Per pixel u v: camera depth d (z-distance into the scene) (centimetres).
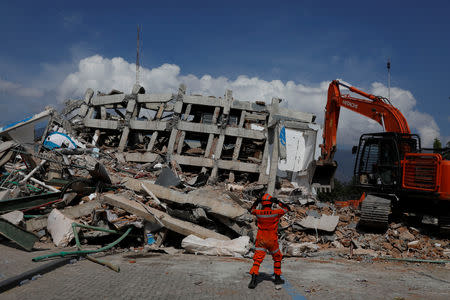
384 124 1121
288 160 1750
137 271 546
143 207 862
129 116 1845
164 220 829
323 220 982
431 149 954
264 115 1802
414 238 910
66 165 1221
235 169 1706
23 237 639
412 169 941
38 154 1262
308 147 1773
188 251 773
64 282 453
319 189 1372
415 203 995
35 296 386
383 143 1038
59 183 1165
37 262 550
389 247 870
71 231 764
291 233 977
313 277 571
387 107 1117
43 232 820
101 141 2038
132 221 828
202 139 1991
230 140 1909
